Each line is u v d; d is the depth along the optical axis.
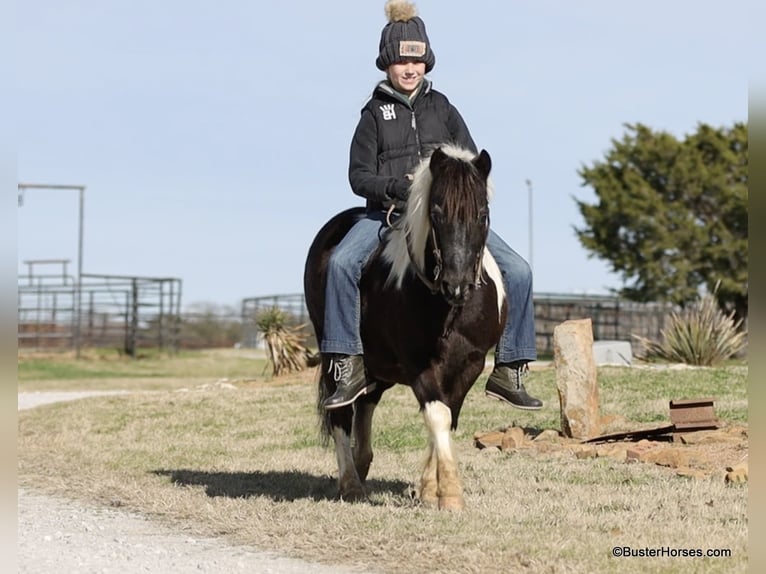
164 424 19.72
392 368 10.92
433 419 10.22
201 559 9.35
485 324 10.18
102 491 13.26
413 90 11.34
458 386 10.41
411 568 8.73
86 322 53.41
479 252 9.66
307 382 25.33
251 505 11.52
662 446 14.59
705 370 22.69
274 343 27.66
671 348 26.58
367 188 10.89
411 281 10.16
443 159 9.74
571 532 9.71
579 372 15.90
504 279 10.90
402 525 9.98
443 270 9.44
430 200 9.76
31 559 9.53
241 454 16.23
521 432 15.77
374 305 10.66
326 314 10.96
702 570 8.38
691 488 11.79
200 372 42.66
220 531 10.52
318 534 9.91
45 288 53.62
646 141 60.25
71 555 9.65
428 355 10.18
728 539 9.40
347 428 11.77
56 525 11.23
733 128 61.34
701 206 60.09
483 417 18.14
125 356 50.69
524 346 10.92
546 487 12.17
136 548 9.88
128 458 16.17
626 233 59.56
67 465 15.62
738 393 19.36
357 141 11.28
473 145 11.52
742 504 10.86
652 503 11.02
